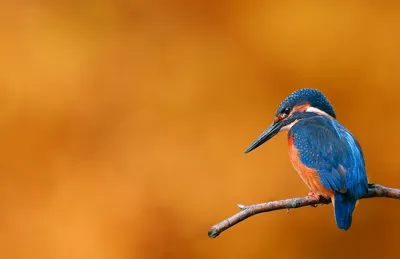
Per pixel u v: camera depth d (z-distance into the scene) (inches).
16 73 548.4
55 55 558.3
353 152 288.5
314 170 291.9
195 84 556.4
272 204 265.1
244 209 258.4
